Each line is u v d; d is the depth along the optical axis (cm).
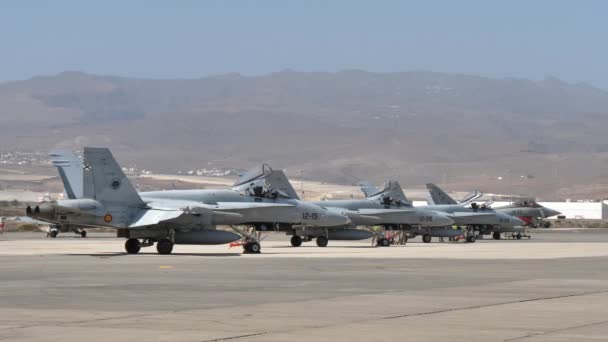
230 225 12562
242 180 14088
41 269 8775
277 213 13925
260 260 10462
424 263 10056
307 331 4638
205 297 6194
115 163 11681
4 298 6119
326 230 15412
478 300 6044
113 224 11550
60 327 4772
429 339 4397
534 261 10594
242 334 4541
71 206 11325
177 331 4634
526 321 5019
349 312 5391
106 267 9088
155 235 11906
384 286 7031
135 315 5238
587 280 7662
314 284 7194
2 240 18275
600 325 4866
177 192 12925
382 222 17725
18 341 4325
